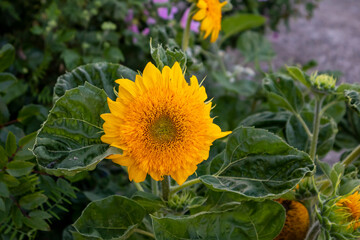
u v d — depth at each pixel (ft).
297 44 10.68
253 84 5.63
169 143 2.21
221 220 2.51
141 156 2.21
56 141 2.27
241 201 2.55
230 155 2.45
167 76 2.21
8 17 4.70
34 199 2.88
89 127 2.33
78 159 2.26
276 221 2.52
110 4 5.14
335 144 3.67
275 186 2.35
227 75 5.74
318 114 2.93
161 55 2.45
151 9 5.57
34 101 4.00
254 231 2.52
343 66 9.98
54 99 2.48
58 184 3.04
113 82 2.55
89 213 2.57
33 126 3.31
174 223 2.44
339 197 2.34
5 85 3.12
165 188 2.57
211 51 6.09
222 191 2.49
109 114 2.21
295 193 2.62
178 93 2.20
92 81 2.54
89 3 5.15
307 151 3.21
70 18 4.96
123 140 2.21
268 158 2.40
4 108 3.19
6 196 2.78
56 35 4.55
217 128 2.23
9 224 3.06
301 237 2.75
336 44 10.82
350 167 2.87
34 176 3.03
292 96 3.16
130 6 5.42
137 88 2.21
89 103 2.31
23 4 4.85
